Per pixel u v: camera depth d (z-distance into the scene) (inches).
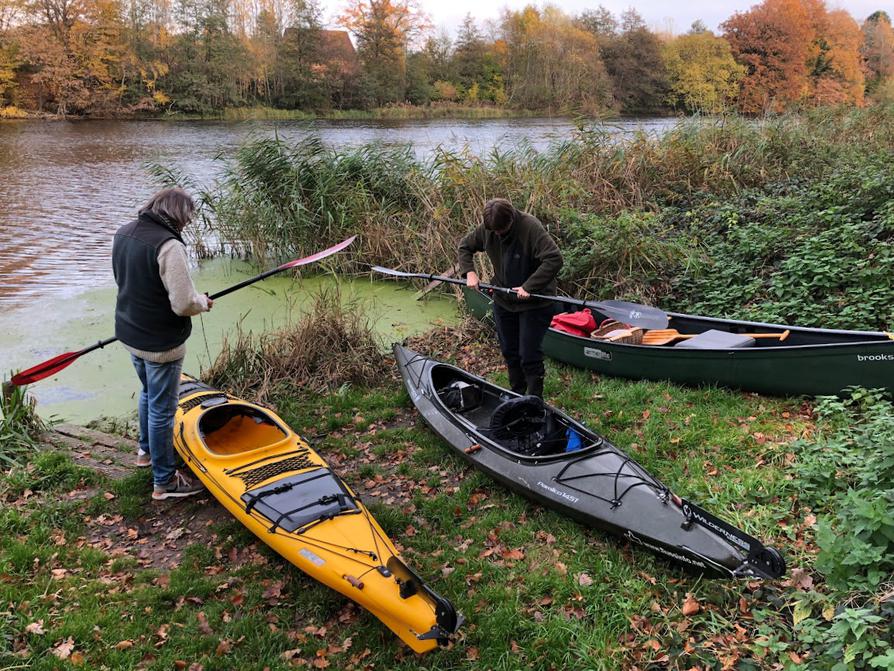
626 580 144.7
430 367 235.5
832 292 269.3
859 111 572.4
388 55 1690.5
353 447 213.6
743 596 137.4
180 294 159.5
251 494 161.8
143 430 193.5
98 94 1450.5
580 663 126.6
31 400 222.7
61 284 397.1
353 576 135.1
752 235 332.5
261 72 1544.0
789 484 170.7
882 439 162.9
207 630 137.3
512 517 171.8
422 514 176.7
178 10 1526.8
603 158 442.6
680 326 266.4
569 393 237.6
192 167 784.9
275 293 376.5
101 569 156.9
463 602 142.3
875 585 125.0
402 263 389.1
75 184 700.0
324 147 446.3
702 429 202.8
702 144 474.0
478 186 386.3
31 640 132.6
